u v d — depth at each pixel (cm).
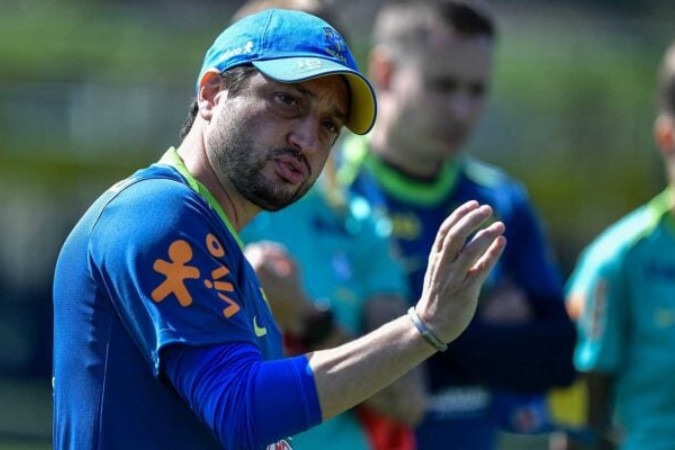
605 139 4528
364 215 1464
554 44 4912
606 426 1820
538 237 1628
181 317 855
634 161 4466
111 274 878
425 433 1504
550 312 1580
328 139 952
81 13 4875
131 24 4872
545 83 4672
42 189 4456
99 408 890
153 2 4928
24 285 4403
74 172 4438
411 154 1552
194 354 851
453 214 874
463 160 1638
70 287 911
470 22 1534
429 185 1573
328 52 929
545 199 4425
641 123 4516
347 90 943
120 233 881
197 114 973
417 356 866
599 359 1795
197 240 884
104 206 907
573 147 4519
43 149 4469
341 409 852
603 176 4453
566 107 4575
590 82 4625
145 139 4491
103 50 4672
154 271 863
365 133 963
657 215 1816
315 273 1388
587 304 1814
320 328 1320
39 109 4528
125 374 887
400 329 867
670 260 1797
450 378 1519
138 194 899
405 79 1534
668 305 1781
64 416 913
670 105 1836
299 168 927
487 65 1554
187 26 4884
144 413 884
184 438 884
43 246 4459
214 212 920
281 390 836
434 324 865
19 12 4878
